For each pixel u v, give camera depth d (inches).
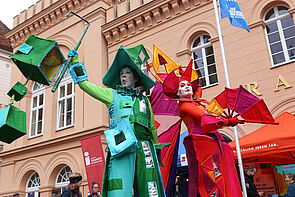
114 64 127.9
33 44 120.4
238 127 349.4
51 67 124.0
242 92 137.8
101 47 527.2
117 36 518.0
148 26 483.2
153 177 111.6
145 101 128.3
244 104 135.9
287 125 253.0
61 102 577.9
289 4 355.9
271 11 380.2
